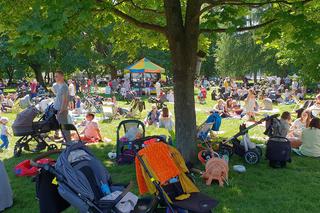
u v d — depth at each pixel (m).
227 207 5.76
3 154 9.49
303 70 16.75
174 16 7.57
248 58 47.31
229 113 17.39
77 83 33.72
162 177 4.72
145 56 44.09
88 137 10.94
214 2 7.36
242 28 7.66
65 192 4.38
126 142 8.40
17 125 8.86
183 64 7.74
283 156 7.85
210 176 6.78
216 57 59.09
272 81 42.97
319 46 7.34
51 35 5.30
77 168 4.57
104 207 4.14
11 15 6.95
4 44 31.22
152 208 4.38
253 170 7.83
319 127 9.14
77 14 5.71
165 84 44.16
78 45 8.61
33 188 6.70
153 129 13.11
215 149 8.73
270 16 7.88
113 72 42.12
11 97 22.91
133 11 10.19
